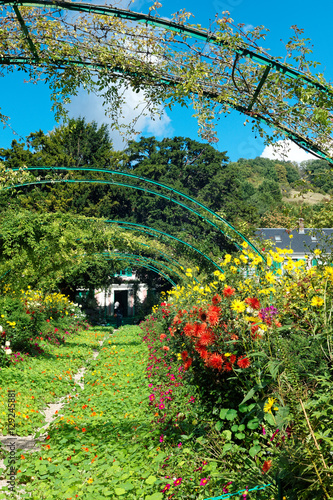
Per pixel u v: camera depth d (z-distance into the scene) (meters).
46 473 4.23
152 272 28.33
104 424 5.68
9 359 9.11
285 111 4.68
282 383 2.75
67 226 10.55
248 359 3.46
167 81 5.02
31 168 7.87
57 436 5.29
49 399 7.57
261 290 3.79
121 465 4.26
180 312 6.16
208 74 4.79
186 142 31.66
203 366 4.27
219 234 12.21
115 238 13.98
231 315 4.15
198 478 3.47
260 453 3.14
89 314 27.56
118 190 28.84
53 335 14.41
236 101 4.85
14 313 10.84
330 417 2.50
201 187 31.36
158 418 5.10
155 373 7.96
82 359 12.18
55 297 17.55
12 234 9.63
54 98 5.21
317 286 3.97
